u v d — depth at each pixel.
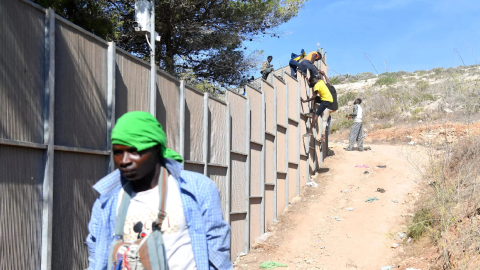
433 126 16.61
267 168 10.81
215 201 2.55
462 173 9.38
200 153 7.68
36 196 4.04
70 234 4.51
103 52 5.18
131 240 2.40
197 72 18.44
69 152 4.52
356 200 11.44
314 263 8.34
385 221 9.86
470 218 7.53
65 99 4.46
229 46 18.47
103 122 5.15
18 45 3.87
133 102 5.71
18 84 3.86
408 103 23.42
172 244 2.39
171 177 2.50
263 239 9.89
